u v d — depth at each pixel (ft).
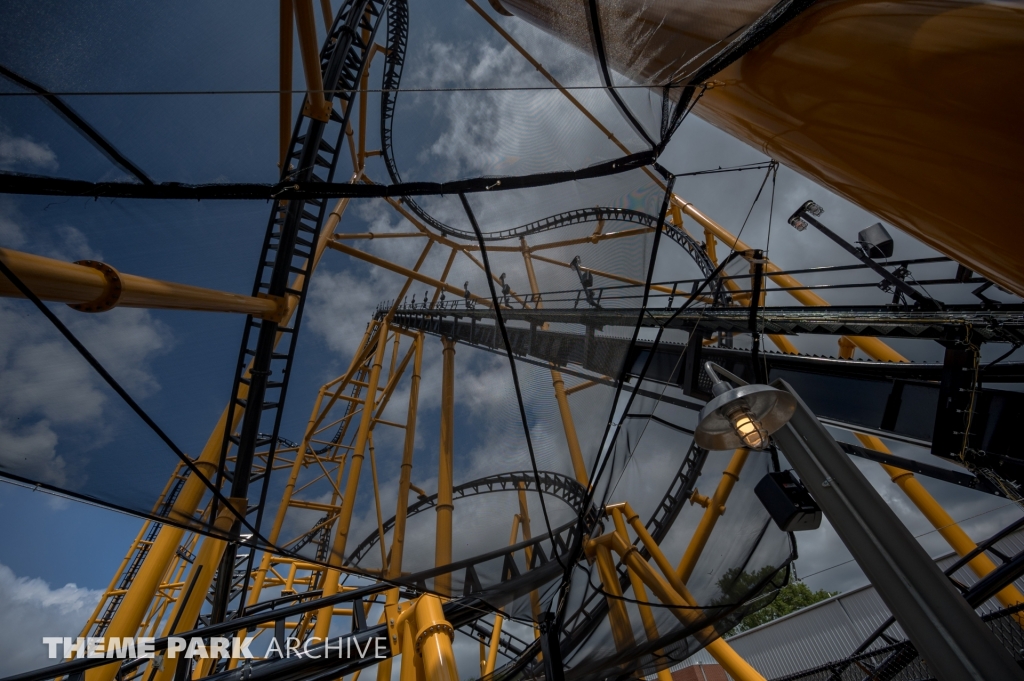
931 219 7.13
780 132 8.21
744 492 14.80
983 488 19.47
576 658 13.97
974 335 16.03
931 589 9.48
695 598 13.23
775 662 63.10
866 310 19.06
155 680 16.35
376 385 22.45
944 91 5.65
